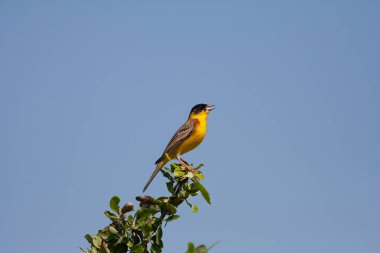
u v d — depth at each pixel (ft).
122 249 32.60
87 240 32.32
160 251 32.32
